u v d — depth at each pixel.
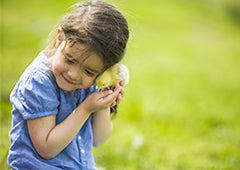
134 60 2.02
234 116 6.18
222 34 15.91
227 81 9.66
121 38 1.69
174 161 3.88
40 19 10.30
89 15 1.66
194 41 13.59
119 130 4.44
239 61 12.70
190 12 17.19
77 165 1.97
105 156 3.51
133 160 3.55
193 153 4.24
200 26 16.03
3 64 6.18
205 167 3.81
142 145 4.07
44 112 1.75
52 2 12.96
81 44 1.60
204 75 9.69
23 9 11.52
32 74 1.78
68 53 1.63
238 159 4.16
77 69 1.65
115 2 2.24
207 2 20.47
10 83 4.84
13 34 8.48
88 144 2.05
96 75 1.73
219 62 11.75
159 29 13.64
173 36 13.39
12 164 1.83
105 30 1.63
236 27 18.42
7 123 3.81
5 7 11.40
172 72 9.09
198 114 5.93
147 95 6.55
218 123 5.70
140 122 5.07
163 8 16.39
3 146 3.15
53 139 1.75
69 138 1.79
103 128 2.12
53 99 1.78
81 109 1.82
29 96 1.74
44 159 1.84
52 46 1.86
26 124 1.81
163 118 5.47
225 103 7.22
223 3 21.17
